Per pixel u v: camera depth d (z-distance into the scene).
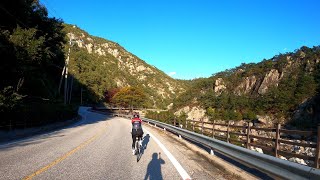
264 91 105.44
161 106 163.25
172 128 22.95
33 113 26.47
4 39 22.56
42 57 27.92
